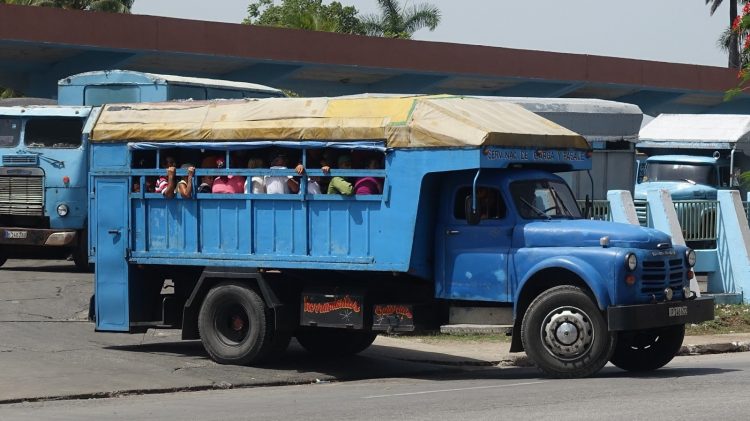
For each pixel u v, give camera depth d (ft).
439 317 56.95
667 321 53.26
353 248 56.34
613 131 107.45
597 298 51.60
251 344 58.44
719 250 91.15
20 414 45.01
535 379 54.29
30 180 98.43
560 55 170.40
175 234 61.16
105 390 50.85
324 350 64.54
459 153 53.57
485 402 45.47
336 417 42.57
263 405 46.91
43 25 127.34
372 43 151.33
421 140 54.44
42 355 60.34
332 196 56.70
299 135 57.31
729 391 47.11
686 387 48.73
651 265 53.06
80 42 129.59
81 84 100.07
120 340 67.77
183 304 63.16
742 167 123.54
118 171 62.54
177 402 48.62
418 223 55.11
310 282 59.11
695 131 125.08
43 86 142.20
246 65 146.00
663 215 87.56
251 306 58.44
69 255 103.30
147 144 61.57
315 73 154.20
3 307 78.69
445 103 55.67
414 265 55.06
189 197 60.39
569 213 56.70
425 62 156.15
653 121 129.80
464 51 159.74
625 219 84.94
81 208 97.96
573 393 47.16
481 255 55.01
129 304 62.75
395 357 64.90
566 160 57.47
